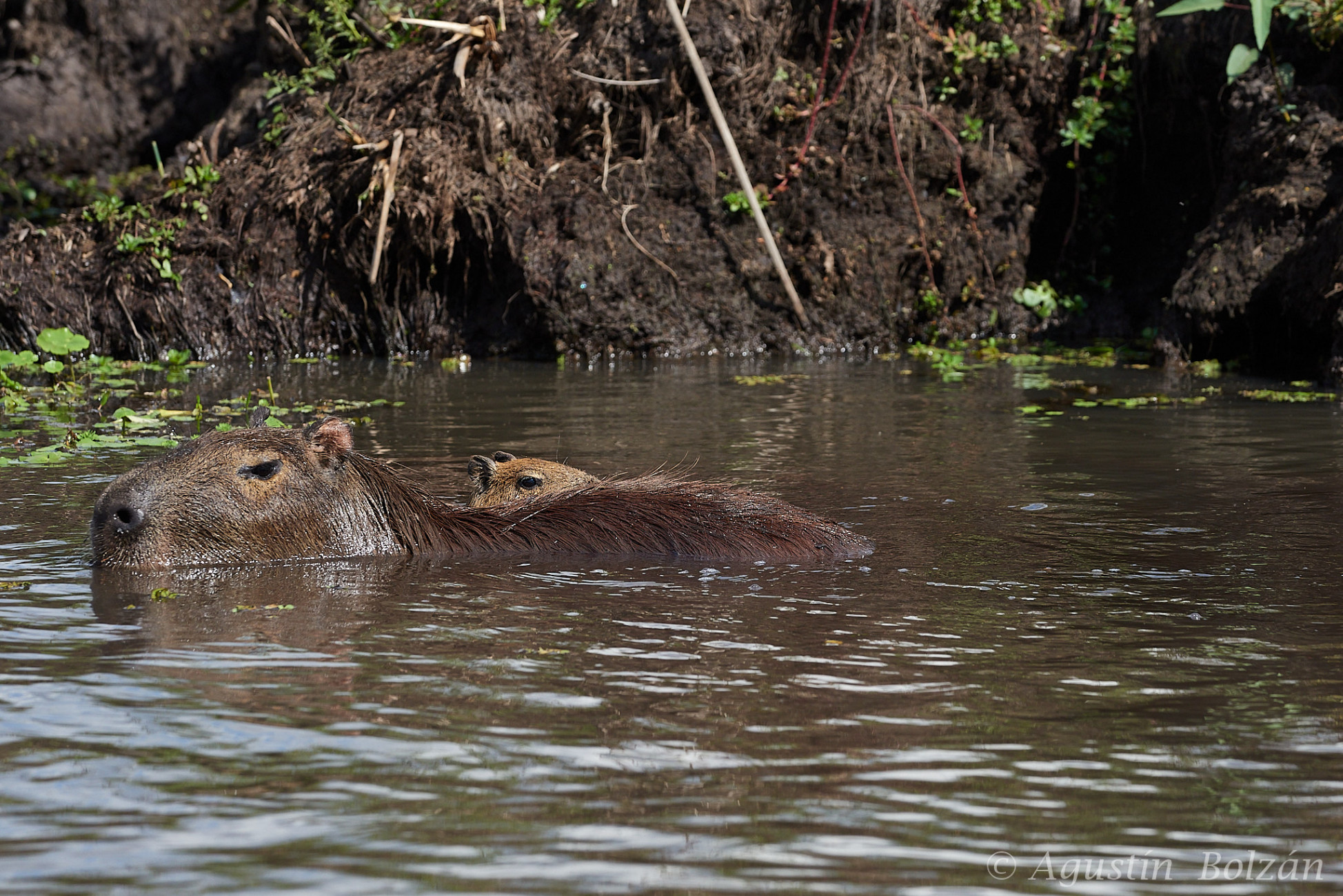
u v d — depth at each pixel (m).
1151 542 15.94
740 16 39.94
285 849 7.49
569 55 39.94
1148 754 9.03
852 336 39.41
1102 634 12.00
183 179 39.91
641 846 7.56
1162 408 27.38
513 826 7.81
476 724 9.48
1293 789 8.45
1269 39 38.41
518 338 37.84
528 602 13.13
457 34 38.75
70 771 8.56
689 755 8.95
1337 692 10.34
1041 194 42.38
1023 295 41.31
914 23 40.88
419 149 38.19
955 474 20.31
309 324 38.44
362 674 10.66
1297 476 20.05
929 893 7.05
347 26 42.09
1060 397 29.03
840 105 40.31
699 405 27.61
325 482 15.71
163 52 52.88
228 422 25.17
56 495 18.30
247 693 10.16
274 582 14.15
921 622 12.41
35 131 51.88
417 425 24.80
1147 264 42.78
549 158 39.56
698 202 39.09
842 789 8.39
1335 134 34.91
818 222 39.69
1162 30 41.50
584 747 9.07
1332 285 31.89
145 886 7.06
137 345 37.88
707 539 15.57
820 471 20.42
